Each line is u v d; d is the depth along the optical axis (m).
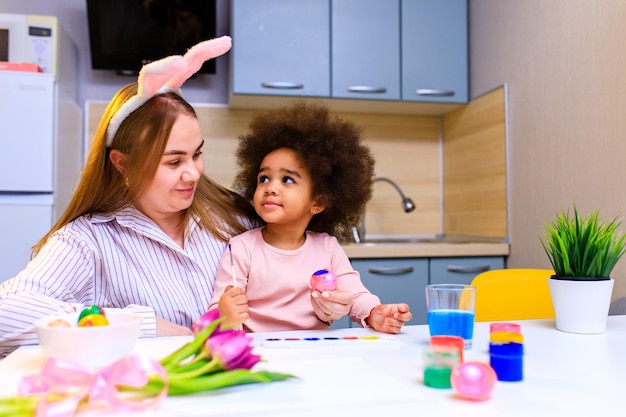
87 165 1.16
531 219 2.12
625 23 1.65
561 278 1.00
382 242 2.71
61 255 1.05
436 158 2.86
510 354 0.65
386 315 0.96
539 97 2.07
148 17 2.47
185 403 0.55
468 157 2.61
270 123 1.20
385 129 2.81
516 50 2.22
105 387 0.51
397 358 0.77
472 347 0.84
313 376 0.65
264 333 0.95
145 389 0.55
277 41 2.37
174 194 1.09
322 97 2.41
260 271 1.14
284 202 1.12
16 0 2.53
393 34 2.49
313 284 0.99
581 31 1.84
